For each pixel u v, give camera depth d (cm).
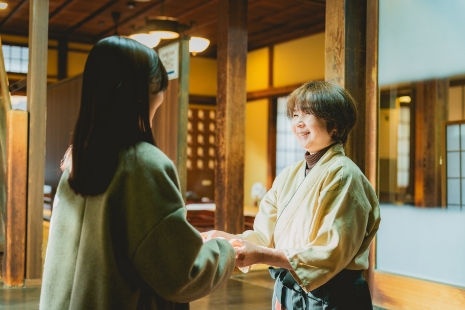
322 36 1112
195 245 123
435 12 397
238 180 566
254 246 164
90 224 127
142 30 830
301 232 182
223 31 570
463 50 407
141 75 132
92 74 133
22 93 1204
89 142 128
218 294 454
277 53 1250
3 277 488
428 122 730
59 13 1070
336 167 179
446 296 337
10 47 1202
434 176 724
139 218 123
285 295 188
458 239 366
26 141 482
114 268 123
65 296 129
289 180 199
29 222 479
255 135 1327
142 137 133
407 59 389
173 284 121
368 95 377
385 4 381
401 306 361
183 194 511
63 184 139
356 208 174
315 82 188
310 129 185
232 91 564
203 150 1426
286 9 1009
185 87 511
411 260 380
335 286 179
